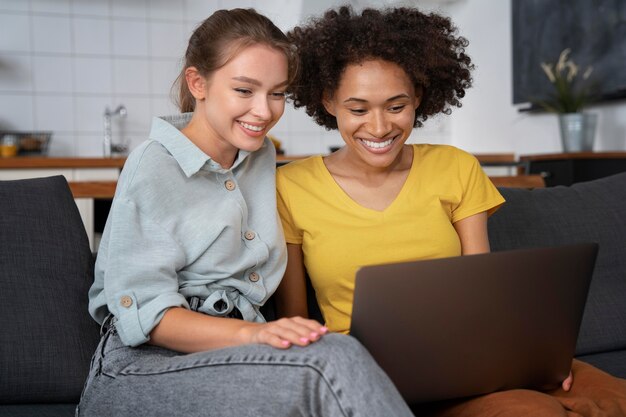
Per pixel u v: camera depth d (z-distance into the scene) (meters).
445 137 4.77
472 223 1.43
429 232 1.36
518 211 1.72
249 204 1.32
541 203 1.76
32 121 3.88
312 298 1.53
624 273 1.75
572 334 1.13
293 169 1.45
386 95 1.29
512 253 1.02
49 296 1.33
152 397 1.03
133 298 1.12
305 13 3.68
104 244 1.24
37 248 1.36
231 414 0.96
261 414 0.94
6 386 1.25
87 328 1.35
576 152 3.15
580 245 1.07
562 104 3.39
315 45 1.37
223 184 1.26
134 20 4.00
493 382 1.09
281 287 1.43
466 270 0.99
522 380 1.12
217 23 1.23
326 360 0.92
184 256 1.18
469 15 4.54
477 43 4.47
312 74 1.43
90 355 1.33
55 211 1.42
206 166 1.24
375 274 0.93
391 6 1.44
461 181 1.43
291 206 1.40
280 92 1.25
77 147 3.96
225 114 1.21
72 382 1.29
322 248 1.36
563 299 1.09
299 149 4.37
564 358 1.14
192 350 1.10
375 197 1.39
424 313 0.98
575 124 3.28
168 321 1.10
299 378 0.91
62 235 1.40
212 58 1.20
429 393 1.04
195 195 1.23
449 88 1.50
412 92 1.34
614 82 3.33
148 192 1.17
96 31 3.95
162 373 1.03
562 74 3.65
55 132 3.92
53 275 1.35
